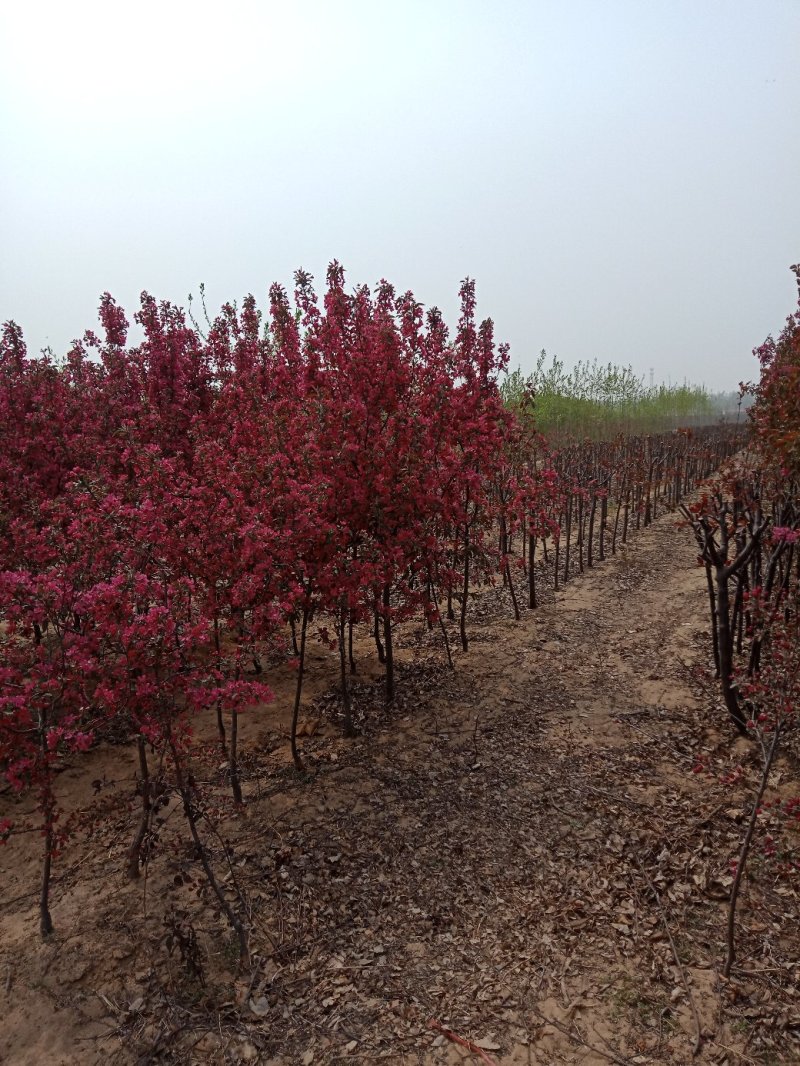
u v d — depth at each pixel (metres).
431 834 4.61
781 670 3.87
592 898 3.99
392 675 6.52
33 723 3.57
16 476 6.77
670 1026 3.15
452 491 6.43
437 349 6.78
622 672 7.03
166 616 3.50
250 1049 3.13
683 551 12.48
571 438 19.95
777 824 4.47
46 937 3.71
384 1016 3.29
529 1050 3.07
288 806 4.90
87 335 9.20
